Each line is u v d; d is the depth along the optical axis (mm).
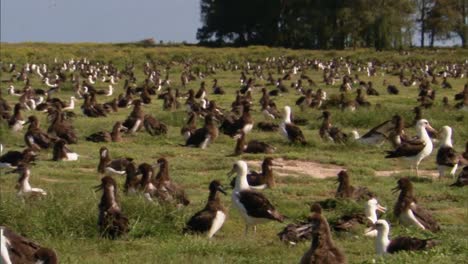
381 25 105000
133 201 15359
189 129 28250
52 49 98938
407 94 50375
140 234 14578
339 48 110062
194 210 15969
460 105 37375
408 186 15312
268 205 14562
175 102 39062
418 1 122812
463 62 89562
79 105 41812
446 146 21859
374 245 13883
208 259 12695
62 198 16078
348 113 34062
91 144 27156
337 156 25125
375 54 98875
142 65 83125
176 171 22000
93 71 67625
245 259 12711
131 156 24484
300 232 13656
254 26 117500
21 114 32031
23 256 11312
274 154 24906
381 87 56781
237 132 28516
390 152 23719
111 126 31734
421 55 98938
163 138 28797
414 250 12477
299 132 27250
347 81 56062
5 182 20188
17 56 86812
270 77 59750
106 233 14430
